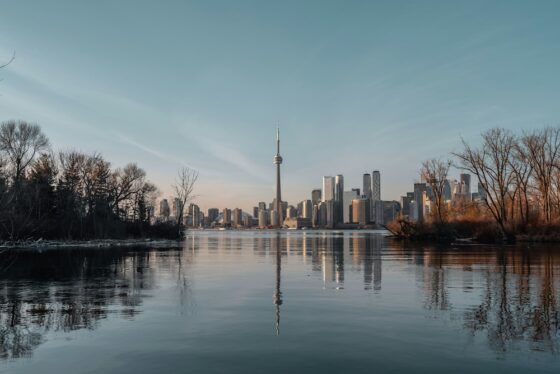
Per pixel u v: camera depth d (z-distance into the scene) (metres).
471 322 16.22
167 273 32.38
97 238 86.25
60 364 12.17
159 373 11.40
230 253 56.22
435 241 92.19
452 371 11.41
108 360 12.41
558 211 80.38
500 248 63.19
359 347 13.34
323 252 57.78
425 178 98.38
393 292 22.89
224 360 12.28
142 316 17.56
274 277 29.66
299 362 12.09
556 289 23.56
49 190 79.38
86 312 18.38
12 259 45.28
